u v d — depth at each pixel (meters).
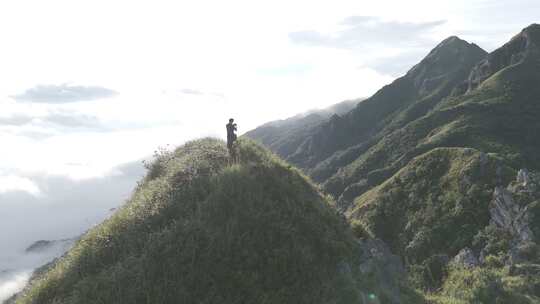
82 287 12.56
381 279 15.38
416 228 90.69
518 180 81.31
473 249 73.44
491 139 145.38
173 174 18.61
